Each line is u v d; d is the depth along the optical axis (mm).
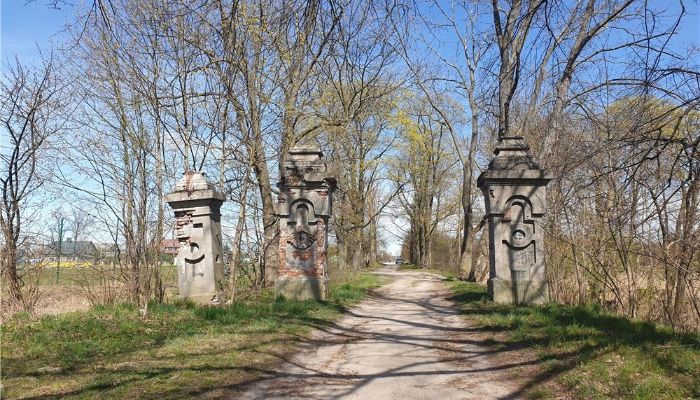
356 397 6363
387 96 24359
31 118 16062
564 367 7109
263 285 19562
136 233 12422
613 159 11961
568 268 16719
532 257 13961
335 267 26672
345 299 16031
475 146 28531
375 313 13742
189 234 13570
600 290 15000
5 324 9820
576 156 13281
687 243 10805
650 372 6555
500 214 14094
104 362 7293
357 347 9305
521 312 11969
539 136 17906
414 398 6340
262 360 7887
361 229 37406
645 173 11711
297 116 17094
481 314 12328
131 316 10602
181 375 6824
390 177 45000
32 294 13086
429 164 44312
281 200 15438
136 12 13453
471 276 27047
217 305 12805
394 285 24625
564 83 15664
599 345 7855
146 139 13719
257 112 14352
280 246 15352
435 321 12188
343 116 19672
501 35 15703
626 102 10852
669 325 10859
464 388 6719
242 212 14484
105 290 12578
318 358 8438
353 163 30406
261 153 15500
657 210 11062
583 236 14781
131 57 13703
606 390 6117
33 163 15961
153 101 13664
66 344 8211
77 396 5836
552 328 9414
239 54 11609
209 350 8242
